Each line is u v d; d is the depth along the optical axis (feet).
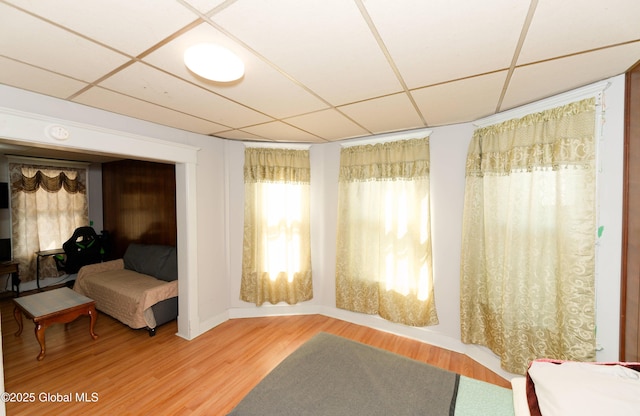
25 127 5.67
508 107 6.72
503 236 6.91
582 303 5.43
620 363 4.13
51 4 3.17
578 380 3.58
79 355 8.27
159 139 8.18
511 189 6.59
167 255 11.50
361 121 7.98
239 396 6.57
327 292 11.10
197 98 6.20
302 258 10.98
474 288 7.66
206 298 9.90
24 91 5.75
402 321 9.12
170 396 6.54
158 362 7.92
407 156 8.98
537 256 6.17
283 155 10.77
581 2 3.13
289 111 7.09
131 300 9.56
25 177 13.80
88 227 14.39
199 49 3.98
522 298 6.42
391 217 9.39
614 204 5.16
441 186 8.58
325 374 4.92
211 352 8.46
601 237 5.31
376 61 4.53
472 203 7.63
